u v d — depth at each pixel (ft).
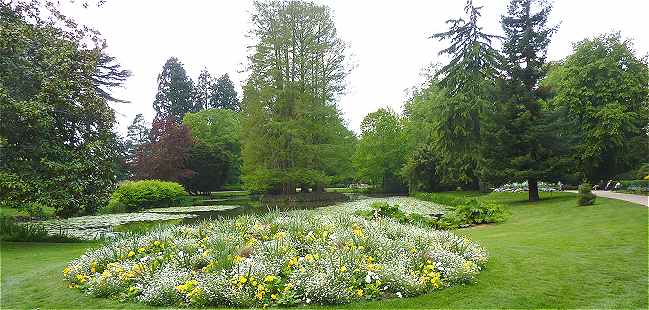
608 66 99.96
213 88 244.63
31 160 45.47
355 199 118.21
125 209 95.09
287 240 25.09
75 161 47.11
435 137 96.84
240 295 17.99
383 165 153.79
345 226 29.19
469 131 86.58
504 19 81.46
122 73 94.53
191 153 152.56
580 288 20.10
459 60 90.27
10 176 41.91
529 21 79.71
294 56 111.14
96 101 52.70
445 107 87.56
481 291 19.70
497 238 38.29
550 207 65.87
